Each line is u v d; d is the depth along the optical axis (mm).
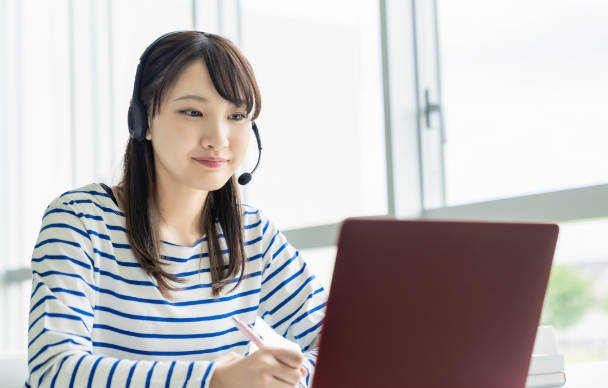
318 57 2424
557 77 1725
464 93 1983
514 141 1831
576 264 1668
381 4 2105
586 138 1651
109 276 1200
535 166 1773
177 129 1198
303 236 2361
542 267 877
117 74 3506
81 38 3656
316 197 2426
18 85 4203
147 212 1256
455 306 826
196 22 2832
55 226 1158
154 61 1228
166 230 1302
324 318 787
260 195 2670
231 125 1235
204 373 897
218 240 1332
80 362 943
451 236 812
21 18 4168
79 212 1196
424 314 812
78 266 1123
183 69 1192
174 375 901
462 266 822
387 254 784
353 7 2297
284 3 2594
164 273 1229
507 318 863
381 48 2104
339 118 2342
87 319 1086
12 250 4184
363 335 794
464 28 1992
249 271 1384
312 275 1465
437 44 2082
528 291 872
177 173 1221
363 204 2240
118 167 1343
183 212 1306
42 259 1111
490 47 1906
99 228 1218
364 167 2238
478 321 844
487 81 1913
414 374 820
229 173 1253
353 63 2285
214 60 1201
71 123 3650
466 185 1977
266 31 2678
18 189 4191
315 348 1326
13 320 4145
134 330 1199
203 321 1264
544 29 1761
